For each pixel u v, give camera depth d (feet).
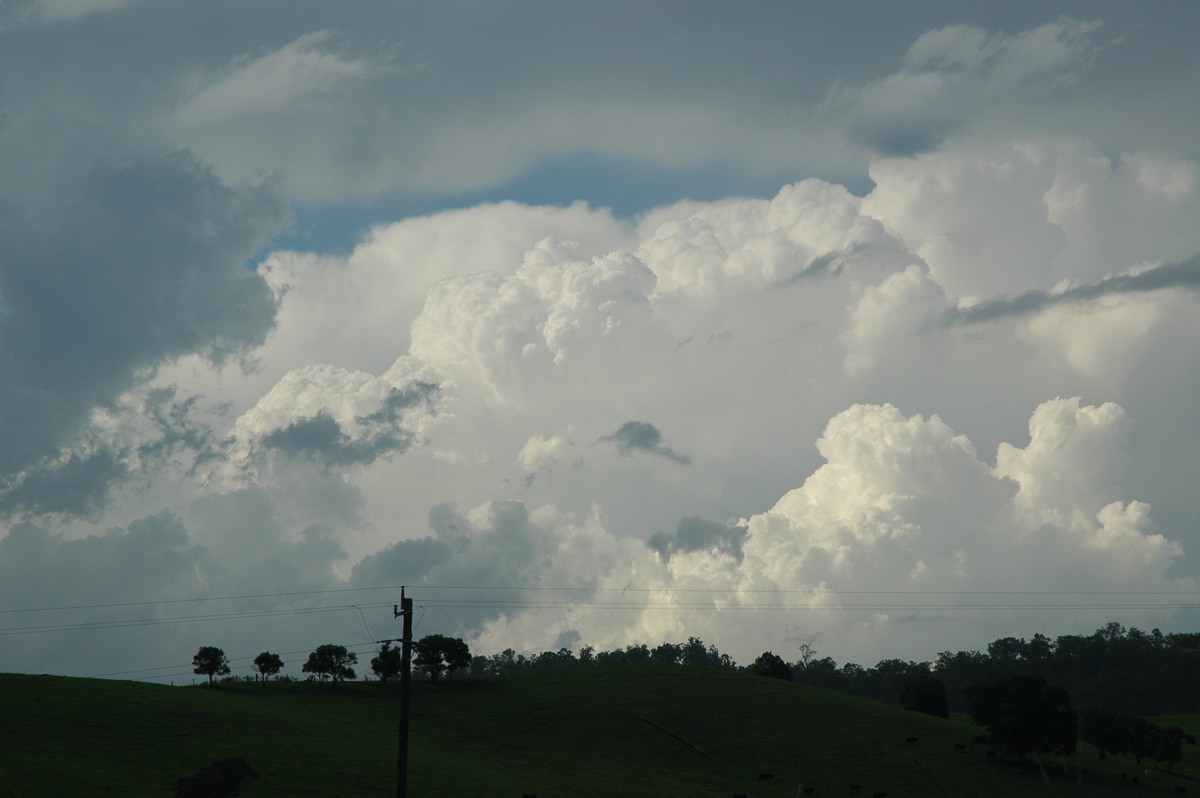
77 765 264.52
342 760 297.33
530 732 386.11
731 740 377.50
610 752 356.38
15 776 246.47
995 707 344.90
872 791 303.07
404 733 187.11
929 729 403.95
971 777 321.32
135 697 359.25
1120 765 378.94
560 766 326.85
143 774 261.44
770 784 309.42
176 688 403.75
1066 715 337.72
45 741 289.33
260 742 312.09
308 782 268.00
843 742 376.27
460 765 311.06
